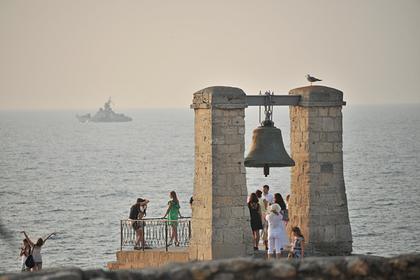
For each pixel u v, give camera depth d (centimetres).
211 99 11138
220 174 11181
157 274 6128
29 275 5909
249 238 11256
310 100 11481
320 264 6253
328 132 11556
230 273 6184
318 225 11512
